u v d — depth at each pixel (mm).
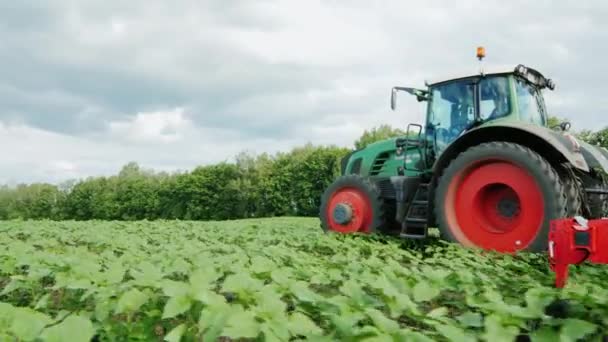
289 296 2678
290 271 3262
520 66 6398
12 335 1789
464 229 5848
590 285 3266
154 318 2246
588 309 2617
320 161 40250
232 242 6504
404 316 2787
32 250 4340
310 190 40688
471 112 6754
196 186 50406
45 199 71312
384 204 7281
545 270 4551
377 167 7895
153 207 57344
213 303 1980
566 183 5402
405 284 2938
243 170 49125
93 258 3977
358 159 8242
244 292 2268
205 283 2270
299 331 1921
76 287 2535
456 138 6410
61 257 3705
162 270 3418
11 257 3812
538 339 1978
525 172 5379
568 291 2668
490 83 6562
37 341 1778
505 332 2012
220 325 1810
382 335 1729
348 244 5691
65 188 71938
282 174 43250
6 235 7488
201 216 49938
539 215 5273
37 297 3148
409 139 7418
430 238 6848
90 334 1692
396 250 5352
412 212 6582
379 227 7191
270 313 1977
